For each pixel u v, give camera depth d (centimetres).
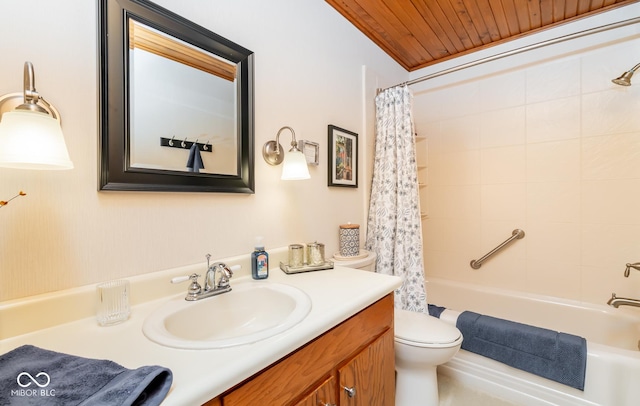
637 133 168
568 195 189
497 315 205
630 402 118
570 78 186
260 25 123
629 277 171
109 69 80
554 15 179
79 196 76
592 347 129
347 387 83
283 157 131
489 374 152
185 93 97
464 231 230
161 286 90
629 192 171
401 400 134
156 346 61
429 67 243
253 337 64
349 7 167
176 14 94
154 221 90
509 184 210
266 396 61
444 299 228
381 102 196
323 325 73
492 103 215
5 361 52
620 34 171
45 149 58
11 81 66
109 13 80
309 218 148
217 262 99
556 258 193
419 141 250
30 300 67
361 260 156
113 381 46
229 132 110
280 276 115
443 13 174
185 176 96
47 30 71
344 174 173
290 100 137
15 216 67
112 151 80
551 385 136
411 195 181
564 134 189
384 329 104
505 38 204
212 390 49
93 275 78
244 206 117
